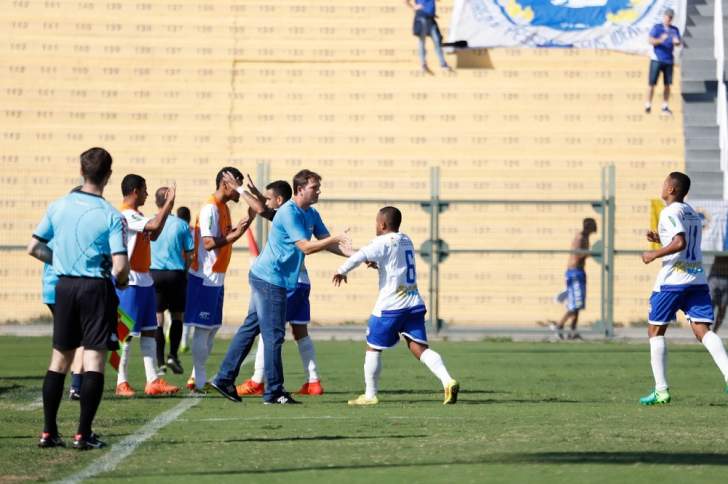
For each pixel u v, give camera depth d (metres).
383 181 75.00
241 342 32.12
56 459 21.05
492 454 21.38
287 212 31.30
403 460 20.78
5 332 63.81
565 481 18.44
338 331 63.38
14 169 76.94
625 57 82.25
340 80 81.50
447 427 25.81
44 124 79.69
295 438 24.06
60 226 22.42
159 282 41.75
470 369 44.31
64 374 22.78
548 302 71.44
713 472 19.22
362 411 29.50
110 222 22.34
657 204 62.41
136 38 83.31
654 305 31.77
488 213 73.81
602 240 62.22
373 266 31.86
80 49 82.94
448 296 71.31
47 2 84.25
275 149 78.19
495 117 79.12
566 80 81.25
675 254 31.59
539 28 78.75
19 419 27.48
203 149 78.25
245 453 21.84
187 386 35.75
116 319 22.56
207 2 84.62
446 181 74.62
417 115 79.31
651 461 20.42
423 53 80.44
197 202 75.75
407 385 37.75
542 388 36.78
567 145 77.69
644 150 77.56
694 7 83.38
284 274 31.59
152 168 77.06
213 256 34.53
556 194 74.69
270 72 81.94
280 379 31.69
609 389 36.50
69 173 77.19
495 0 79.31
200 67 82.38
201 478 18.92
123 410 29.78
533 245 73.25
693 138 78.19
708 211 63.16
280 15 84.62
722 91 79.50
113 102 80.69
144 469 19.86
